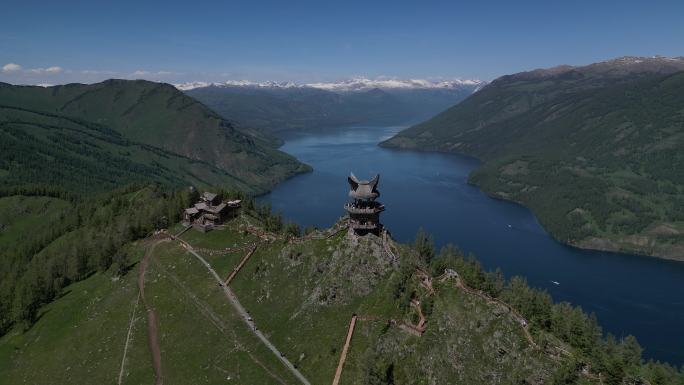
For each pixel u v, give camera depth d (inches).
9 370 7116.1
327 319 5812.0
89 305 7775.6
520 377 4522.6
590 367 4534.9
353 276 6082.7
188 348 6161.4
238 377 5472.4
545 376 4475.9
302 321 5969.5
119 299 7534.5
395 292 5551.2
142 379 5915.4
